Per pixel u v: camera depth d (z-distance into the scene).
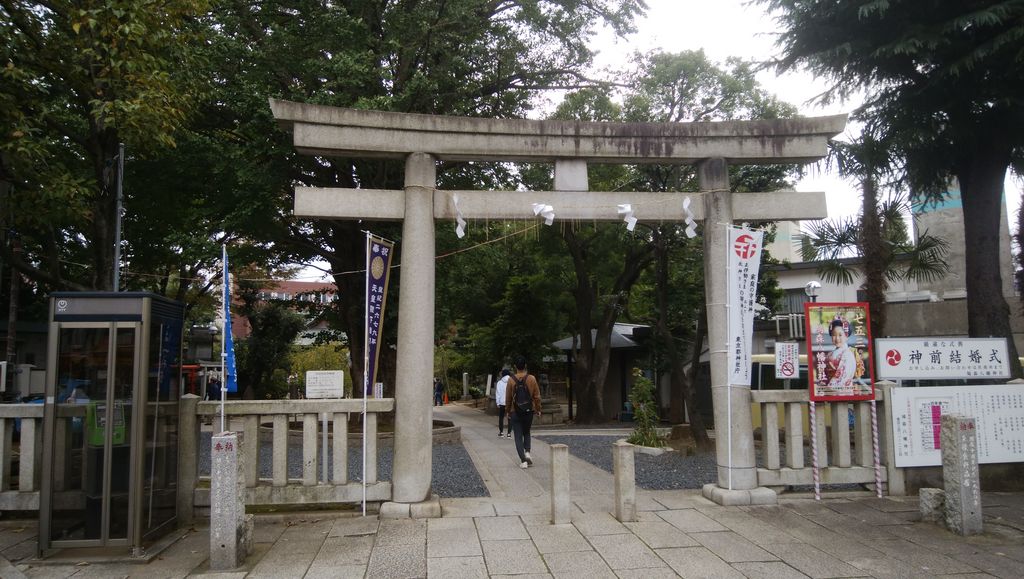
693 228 8.38
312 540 6.61
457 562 5.88
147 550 6.26
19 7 8.83
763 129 8.48
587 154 8.25
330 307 19.39
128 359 6.32
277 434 7.56
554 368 33.66
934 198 11.55
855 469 8.41
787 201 8.52
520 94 17.45
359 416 16.50
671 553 6.12
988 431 8.66
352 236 16.19
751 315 8.23
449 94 15.27
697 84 13.67
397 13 14.18
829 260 12.04
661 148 8.41
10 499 7.11
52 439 6.16
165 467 6.89
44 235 13.54
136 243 17.30
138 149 11.02
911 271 11.91
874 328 10.80
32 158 8.94
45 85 9.68
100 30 8.66
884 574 5.57
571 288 25.36
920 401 8.54
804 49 10.59
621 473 7.25
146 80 8.70
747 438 8.15
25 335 20.39
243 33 14.59
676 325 21.67
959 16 9.12
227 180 14.15
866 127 10.75
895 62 9.95
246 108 13.28
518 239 23.19
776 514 7.54
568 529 6.92
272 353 25.78
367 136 7.84
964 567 5.75
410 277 7.79
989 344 8.91
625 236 14.88
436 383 38.47
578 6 16.84
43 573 5.69
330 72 13.52
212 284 23.00
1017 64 8.96
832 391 8.35
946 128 10.06
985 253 10.15
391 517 7.38
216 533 5.80
